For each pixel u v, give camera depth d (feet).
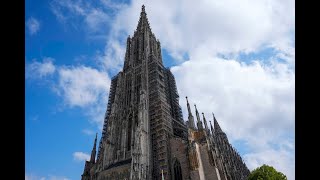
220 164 287.89
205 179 258.57
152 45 454.40
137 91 368.68
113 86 432.25
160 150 297.33
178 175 278.05
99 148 354.13
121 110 357.41
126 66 431.84
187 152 281.33
